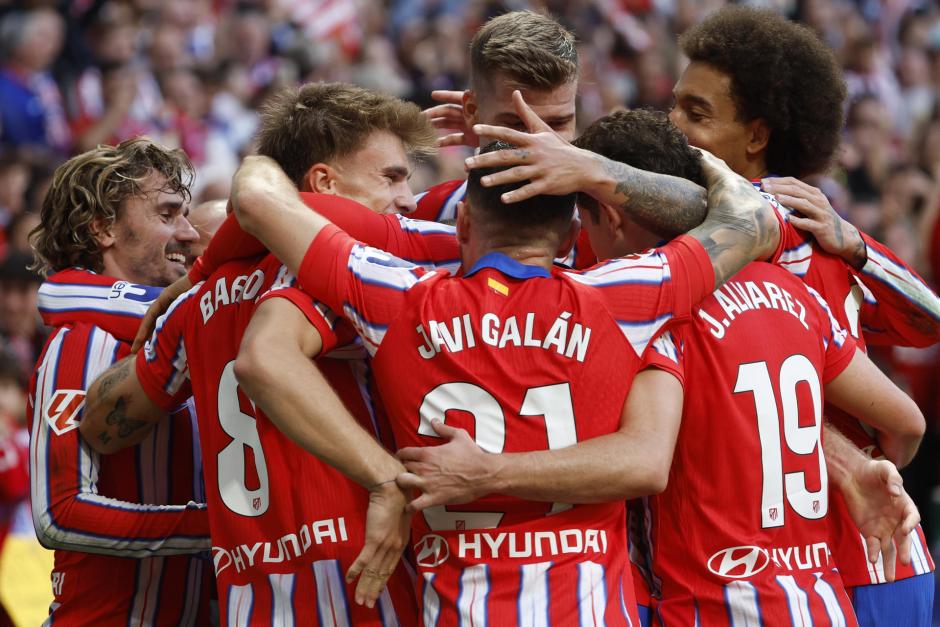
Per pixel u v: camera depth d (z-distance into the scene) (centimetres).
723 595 490
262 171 487
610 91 2042
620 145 507
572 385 444
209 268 518
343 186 527
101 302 581
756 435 495
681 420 495
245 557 489
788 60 582
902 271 575
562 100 612
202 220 654
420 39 2083
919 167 2081
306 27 2053
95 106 1698
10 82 1620
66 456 555
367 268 454
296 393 436
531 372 443
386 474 438
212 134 1770
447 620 443
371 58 2020
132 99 1688
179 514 560
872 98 2030
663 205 485
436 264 509
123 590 574
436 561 450
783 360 505
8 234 1418
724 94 588
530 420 441
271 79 1941
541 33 612
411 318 448
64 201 606
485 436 440
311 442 438
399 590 483
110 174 602
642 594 507
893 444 561
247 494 489
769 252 498
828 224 552
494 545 443
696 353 494
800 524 505
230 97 1822
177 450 593
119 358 573
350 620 475
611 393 449
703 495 494
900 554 530
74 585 575
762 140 596
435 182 1623
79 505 551
